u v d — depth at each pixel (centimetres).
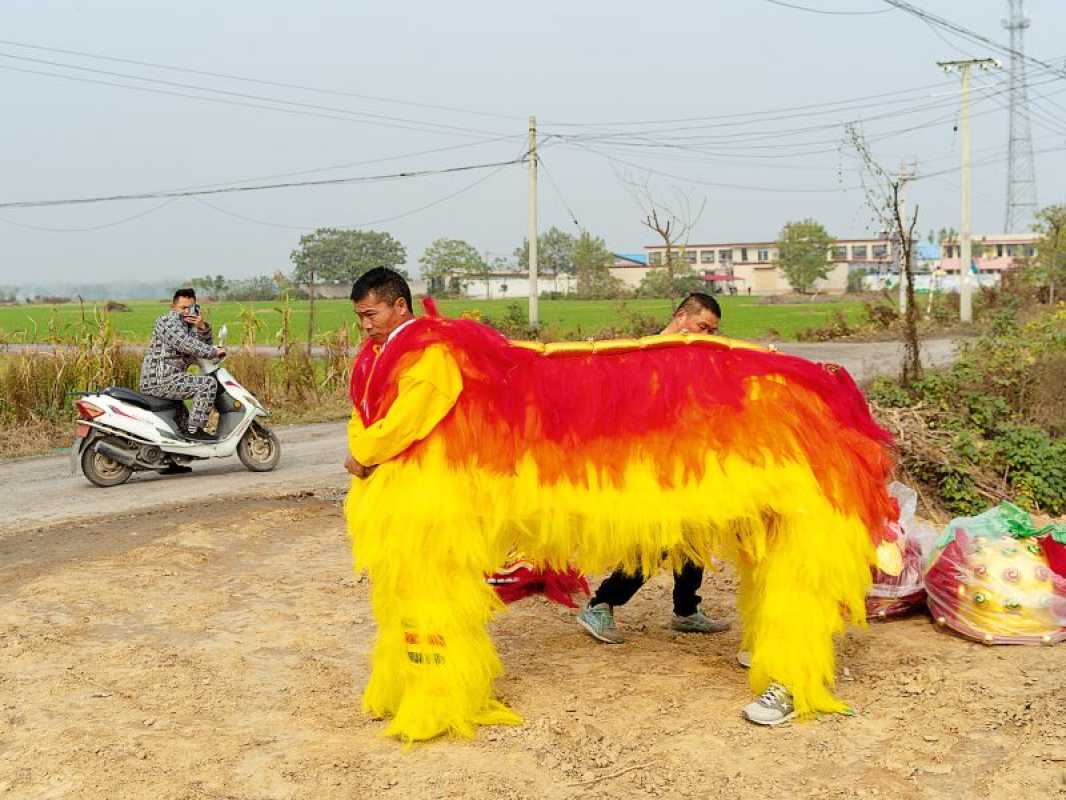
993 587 571
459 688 454
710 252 13350
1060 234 4609
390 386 445
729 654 570
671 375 462
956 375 1313
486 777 420
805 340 4034
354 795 408
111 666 552
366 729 471
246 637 599
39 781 421
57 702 502
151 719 482
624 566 512
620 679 530
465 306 7700
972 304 4606
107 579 719
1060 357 1379
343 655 569
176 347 1173
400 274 477
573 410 456
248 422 1197
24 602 668
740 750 442
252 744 455
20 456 1390
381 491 448
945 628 594
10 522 934
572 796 405
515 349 462
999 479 1025
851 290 10450
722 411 459
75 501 1040
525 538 468
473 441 448
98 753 444
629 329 3794
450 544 444
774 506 461
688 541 482
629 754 440
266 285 11256
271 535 854
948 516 971
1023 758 430
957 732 456
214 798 406
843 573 467
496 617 624
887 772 421
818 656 470
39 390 1609
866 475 479
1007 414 1182
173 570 741
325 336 2073
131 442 1140
